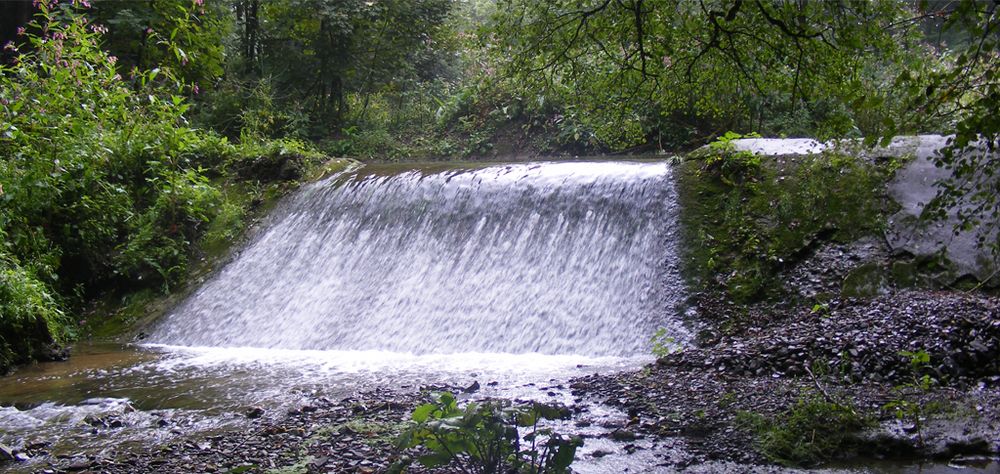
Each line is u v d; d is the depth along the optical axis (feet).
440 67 67.56
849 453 15.69
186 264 38.29
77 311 36.42
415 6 60.39
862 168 30.22
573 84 30.55
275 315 33.71
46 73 43.78
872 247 27.94
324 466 15.55
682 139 49.85
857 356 21.34
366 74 61.21
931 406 17.54
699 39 23.45
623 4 23.12
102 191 38.99
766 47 22.72
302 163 44.32
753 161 32.17
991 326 21.35
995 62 14.89
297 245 37.73
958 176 16.65
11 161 35.94
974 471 14.55
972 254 26.04
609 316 28.86
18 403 23.18
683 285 28.94
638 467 15.12
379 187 38.81
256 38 62.13
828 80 22.04
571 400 20.06
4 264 31.45
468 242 34.09
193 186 40.91
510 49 26.71
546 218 33.60
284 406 21.03
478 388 21.63
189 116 54.90
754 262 28.84
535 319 29.60
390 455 15.90
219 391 23.31
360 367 26.09
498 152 55.57
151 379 25.59
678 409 18.47
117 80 44.34
